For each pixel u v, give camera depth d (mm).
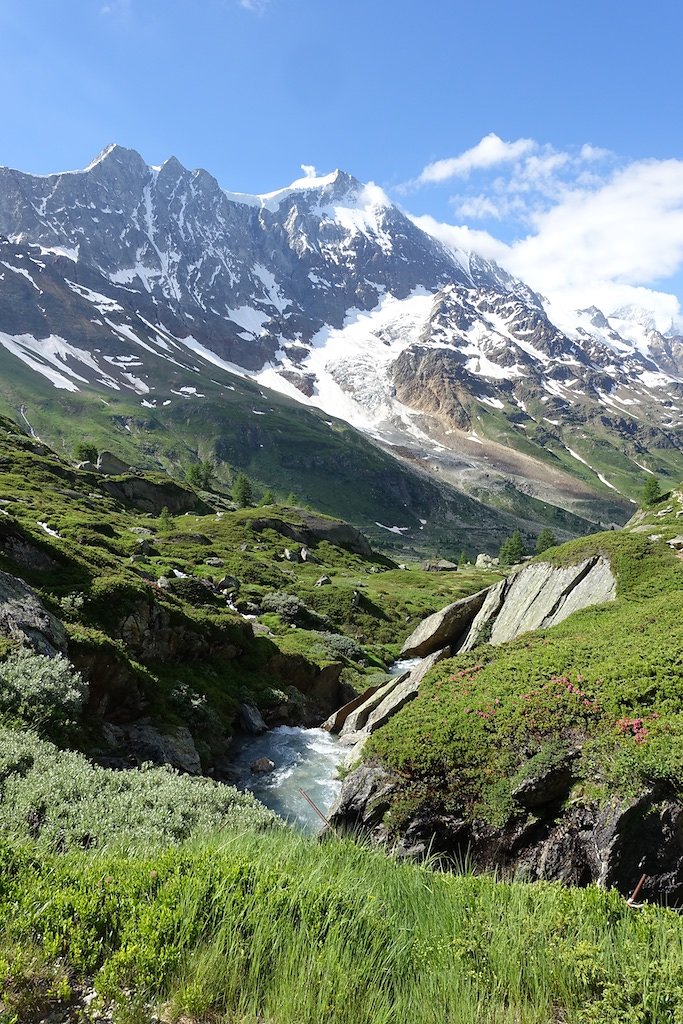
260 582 80188
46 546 38625
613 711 17625
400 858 15664
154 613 37031
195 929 6258
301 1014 5527
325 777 31266
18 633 24828
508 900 8570
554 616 38031
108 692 28188
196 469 186125
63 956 5945
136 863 7859
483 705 19812
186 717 31891
